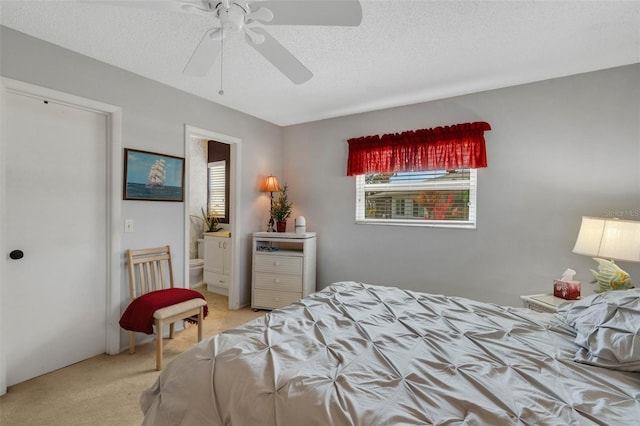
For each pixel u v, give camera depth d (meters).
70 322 2.31
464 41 2.06
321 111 3.56
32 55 2.04
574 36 1.98
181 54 2.29
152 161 2.73
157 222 2.80
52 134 2.21
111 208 2.48
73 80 2.24
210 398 1.09
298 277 3.49
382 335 1.39
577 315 1.43
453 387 0.99
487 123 2.83
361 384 1.01
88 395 1.94
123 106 2.53
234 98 3.18
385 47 2.14
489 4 1.69
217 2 1.27
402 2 1.68
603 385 1.00
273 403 0.97
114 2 1.24
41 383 2.06
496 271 2.84
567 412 0.86
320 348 1.27
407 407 0.90
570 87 2.53
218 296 4.27
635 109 2.31
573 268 2.53
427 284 3.17
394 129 3.37
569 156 2.54
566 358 1.19
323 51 2.20
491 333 1.41
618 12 1.74
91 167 2.41
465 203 3.04
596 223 2.09
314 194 3.92
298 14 1.29
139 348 2.61
